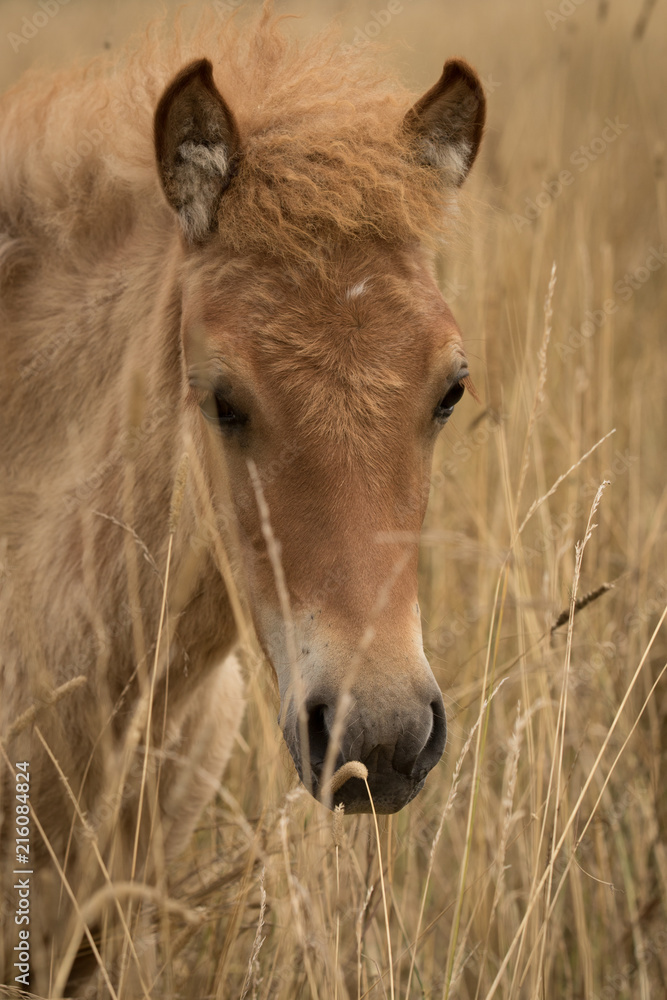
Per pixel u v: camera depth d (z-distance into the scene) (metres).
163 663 8.41
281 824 7.09
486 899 10.28
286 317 7.07
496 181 20.56
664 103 26.30
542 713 10.50
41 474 9.11
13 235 9.45
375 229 7.27
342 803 6.52
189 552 8.41
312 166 7.47
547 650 10.52
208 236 7.64
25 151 9.48
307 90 8.27
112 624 8.63
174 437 8.39
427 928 8.19
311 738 6.72
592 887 11.40
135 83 9.37
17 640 8.52
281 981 8.20
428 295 7.43
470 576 15.70
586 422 14.44
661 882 11.16
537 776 10.64
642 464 17.25
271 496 7.08
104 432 8.70
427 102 8.09
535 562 13.94
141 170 8.86
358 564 6.66
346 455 6.79
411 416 7.05
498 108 25.25
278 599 7.17
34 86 10.23
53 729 8.31
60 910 8.58
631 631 12.51
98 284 8.99
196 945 10.35
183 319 7.74
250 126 7.92
